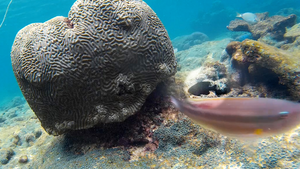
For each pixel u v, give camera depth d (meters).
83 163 0.47
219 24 5.04
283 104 0.22
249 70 0.69
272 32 1.50
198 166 0.41
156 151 0.49
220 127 0.24
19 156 0.78
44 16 6.28
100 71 0.47
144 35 0.51
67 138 0.62
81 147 0.58
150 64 0.52
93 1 0.50
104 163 0.46
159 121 0.53
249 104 0.23
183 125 0.49
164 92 0.60
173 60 0.59
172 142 0.48
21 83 0.51
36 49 0.47
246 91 0.68
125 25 0.48
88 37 0.46
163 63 0.55
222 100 0.24
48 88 0.47
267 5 5.21
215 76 0.79
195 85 0.66
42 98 0.49
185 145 0.46
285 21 1.41
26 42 0.49
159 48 0.53
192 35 4.02
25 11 5.34
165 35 0.57
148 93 0.52
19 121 1.44
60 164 0.52
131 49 0.48
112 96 0.49
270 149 0.38
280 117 0.22
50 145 0.67
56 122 0.51
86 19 0.48
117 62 0.47
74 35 0.46
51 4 5.46
